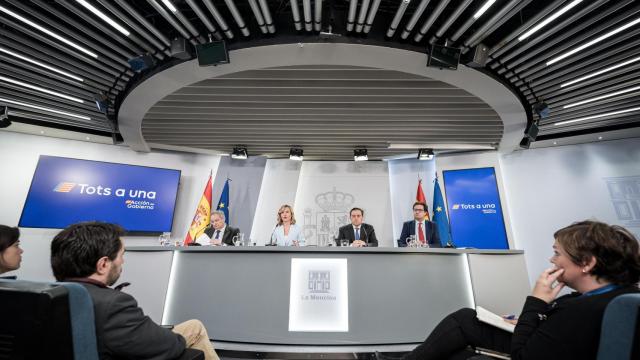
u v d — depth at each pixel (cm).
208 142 544
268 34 303
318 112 441
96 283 111
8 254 170
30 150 505
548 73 354
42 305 71
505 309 296
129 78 373
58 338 73
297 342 256
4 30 293
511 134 480
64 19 274
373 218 589
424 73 333
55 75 356
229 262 282
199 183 592
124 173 537
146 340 105
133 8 264
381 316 263
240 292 272
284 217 427
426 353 132
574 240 101
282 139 531
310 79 365
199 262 290
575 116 443
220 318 270
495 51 315
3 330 73
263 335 260
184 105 424
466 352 131
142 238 536
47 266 474
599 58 316
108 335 99
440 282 286
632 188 487
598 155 518
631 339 70
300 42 296
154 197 546
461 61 320
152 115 454
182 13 271
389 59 315
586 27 291
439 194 547
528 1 247
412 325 266
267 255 278
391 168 621
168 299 288
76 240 110
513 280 307
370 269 273
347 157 609
